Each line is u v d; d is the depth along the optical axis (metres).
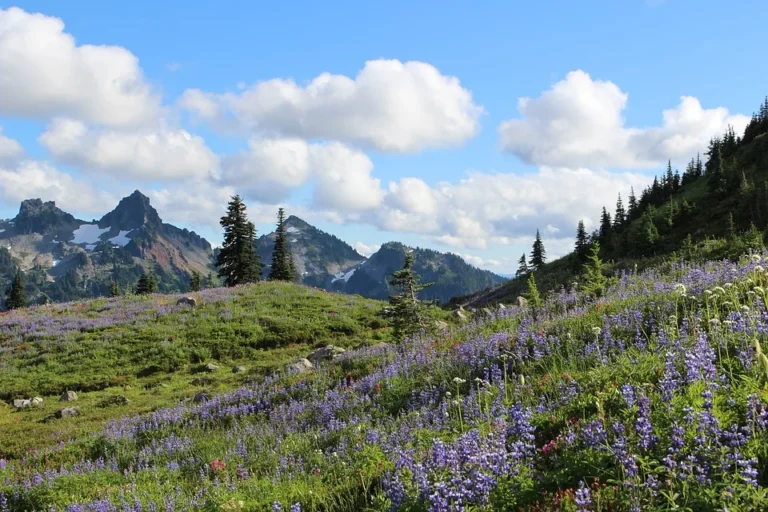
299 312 41.56
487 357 14.04
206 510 9.29
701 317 10.59
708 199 86.56
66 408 24.42
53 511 11.14
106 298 49.88
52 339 36.31
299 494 8.80
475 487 5.82
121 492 10.62
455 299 75.62
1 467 16.31
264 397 18.81
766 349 7.77
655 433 5.93
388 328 37.84
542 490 5.93
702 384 6.73
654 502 4.95
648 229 63.22
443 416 10.42
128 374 30.92
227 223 68.44
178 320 39.34
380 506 6.85
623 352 9.89
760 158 100.56
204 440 15.26
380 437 10.49
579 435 6.75
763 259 13.12
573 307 18.23
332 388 17.95
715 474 4.93
